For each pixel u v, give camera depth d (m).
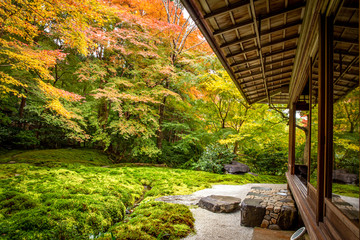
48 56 5.79
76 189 4.75
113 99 8.80
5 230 2.71
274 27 2.50
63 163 8.20
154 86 11.09
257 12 2.19
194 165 10.19
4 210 3.35
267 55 3.22
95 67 9.29
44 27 7.84
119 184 6.04
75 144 13.09
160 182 6.92
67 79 10.79
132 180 6.89
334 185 1.48
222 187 6.71
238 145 11.07
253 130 9.41
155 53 10.03
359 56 1.03
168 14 11.34
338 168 1.39
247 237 3.20
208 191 6.09
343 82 1.30
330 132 1.57
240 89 4.64
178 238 3.08
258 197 4.23
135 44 9.63
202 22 2.15
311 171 2.38
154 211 4.00
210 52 12.39
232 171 9.00
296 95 4.11
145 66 11.26
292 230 3.41
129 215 4.19
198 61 12.09
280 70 4.22
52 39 9.20
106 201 4.21
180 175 8.17
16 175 5.82
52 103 6.63
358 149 1.06
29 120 10.04
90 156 10.45
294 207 3.54
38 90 7.23
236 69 3.65
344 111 1.28
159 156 11.80
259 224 3.57
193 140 11.37
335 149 1.46
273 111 9.53
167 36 10.86
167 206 4.27
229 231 3.40
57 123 9.05
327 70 1.60
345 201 1.23
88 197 4.20
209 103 10.92
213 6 2.00
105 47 9.59
